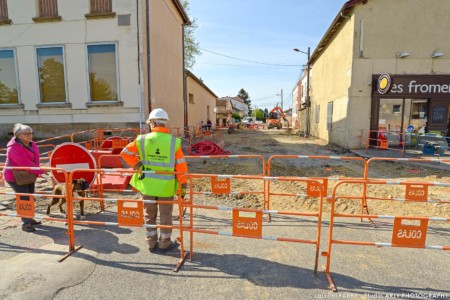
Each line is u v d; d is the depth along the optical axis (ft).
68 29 42.32
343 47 46.50
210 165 31.27
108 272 10.85
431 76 41.83
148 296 9.46
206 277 10.61
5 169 14.53
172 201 11.55
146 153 11.75
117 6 41.29
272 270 11.12
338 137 49.37
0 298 9.18
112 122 43.04
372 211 17.97
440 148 37.09
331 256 12.28
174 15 57.47
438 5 41.01
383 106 43.14
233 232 11.01
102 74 42.93
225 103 184.24
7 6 42.91
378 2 41.24
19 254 12.17
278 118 152.76
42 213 16.99
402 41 41.78
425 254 12.51
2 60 44.27
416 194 16.02
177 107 60.23
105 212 17.21
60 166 17.17
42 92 44.11
